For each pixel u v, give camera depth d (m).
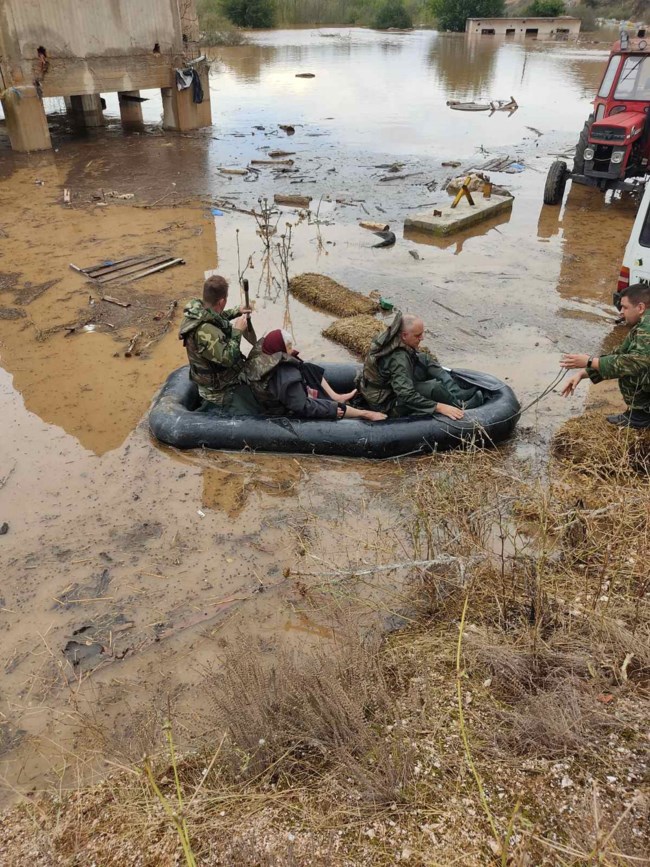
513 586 3.29
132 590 3.80
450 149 15.66
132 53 16.12
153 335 7.01
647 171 11.00
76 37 15.12
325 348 6.77
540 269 8.86
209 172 13.73
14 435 5.33
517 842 2.08
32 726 3.02
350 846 2.16
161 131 17.97
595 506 3.99
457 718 2.61
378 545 4.01
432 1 45.34
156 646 3.42
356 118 19.12
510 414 5.02
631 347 4.43
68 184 12.89
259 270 8.81
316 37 40.00
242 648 2.97
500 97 22.44
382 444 4.88
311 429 4.96
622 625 2.95
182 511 4.46
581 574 3.48
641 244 6.36
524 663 2.79
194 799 2.37
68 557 4.06
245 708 2.60
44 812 2.53
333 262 9.10
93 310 7.58
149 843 2.28
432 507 3.88
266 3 43.50
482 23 41.78
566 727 2.40
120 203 11.66
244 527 4.30
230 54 31.91
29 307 7.66
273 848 2.18
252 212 11.10
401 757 2.42
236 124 18.53
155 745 2.77
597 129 10.39
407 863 2.08
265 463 4.96
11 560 4.04
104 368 6.38
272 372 4.93
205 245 9.69
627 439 4.54
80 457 5.05
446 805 2.24
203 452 5.08
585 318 7.42
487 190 11.49
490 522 3.88
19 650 3.43
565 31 40.69
